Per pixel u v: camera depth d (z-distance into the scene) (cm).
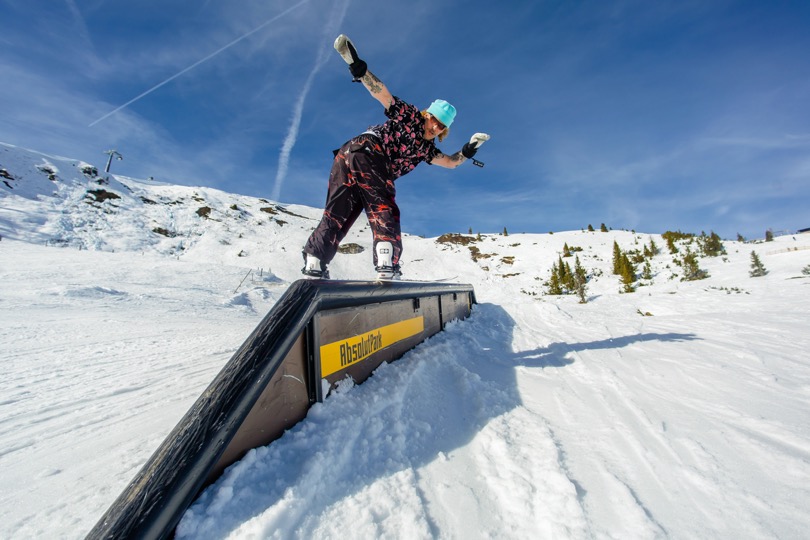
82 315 703
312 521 77
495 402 157
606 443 119
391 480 95
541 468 102
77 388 232
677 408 147
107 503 97
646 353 257
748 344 278
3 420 174
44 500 99
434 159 204
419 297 265
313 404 118
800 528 76
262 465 88
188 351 366
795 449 110
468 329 387
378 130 184
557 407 153
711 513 83
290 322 107
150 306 953
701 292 1421
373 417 125
